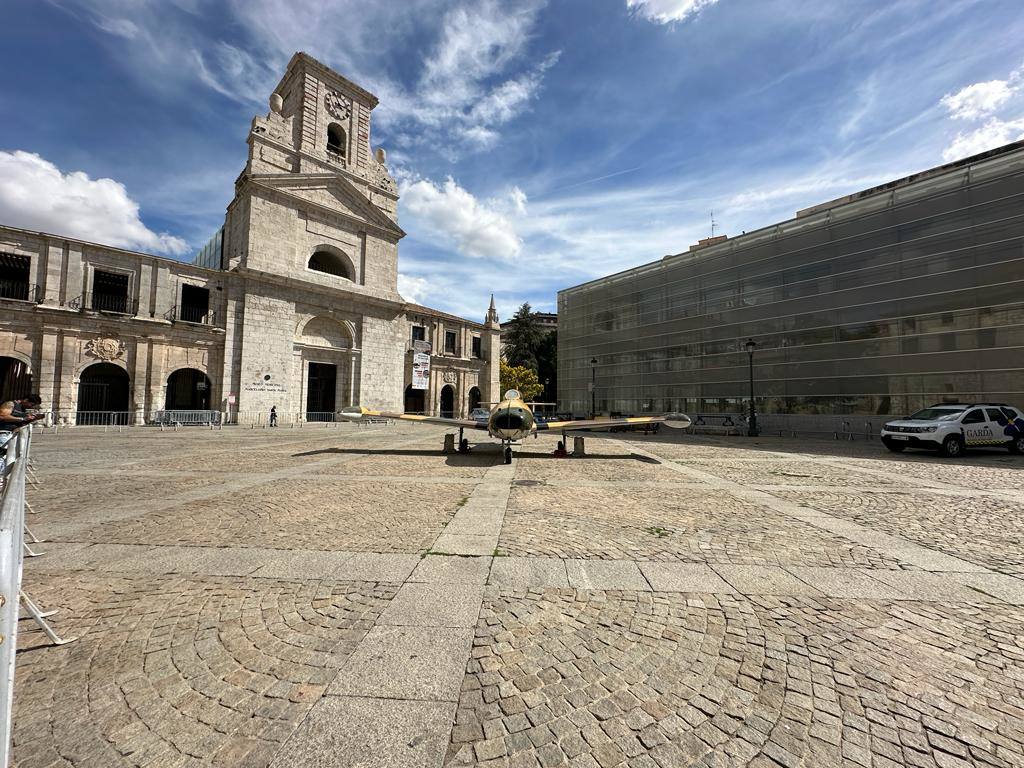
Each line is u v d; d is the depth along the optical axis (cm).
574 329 4244
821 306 2534
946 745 206
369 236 3897
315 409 3553
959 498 774
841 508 696
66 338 2452
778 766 195
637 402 3603
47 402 2386
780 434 2519
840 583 403
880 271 2314
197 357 2909
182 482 884
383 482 902
